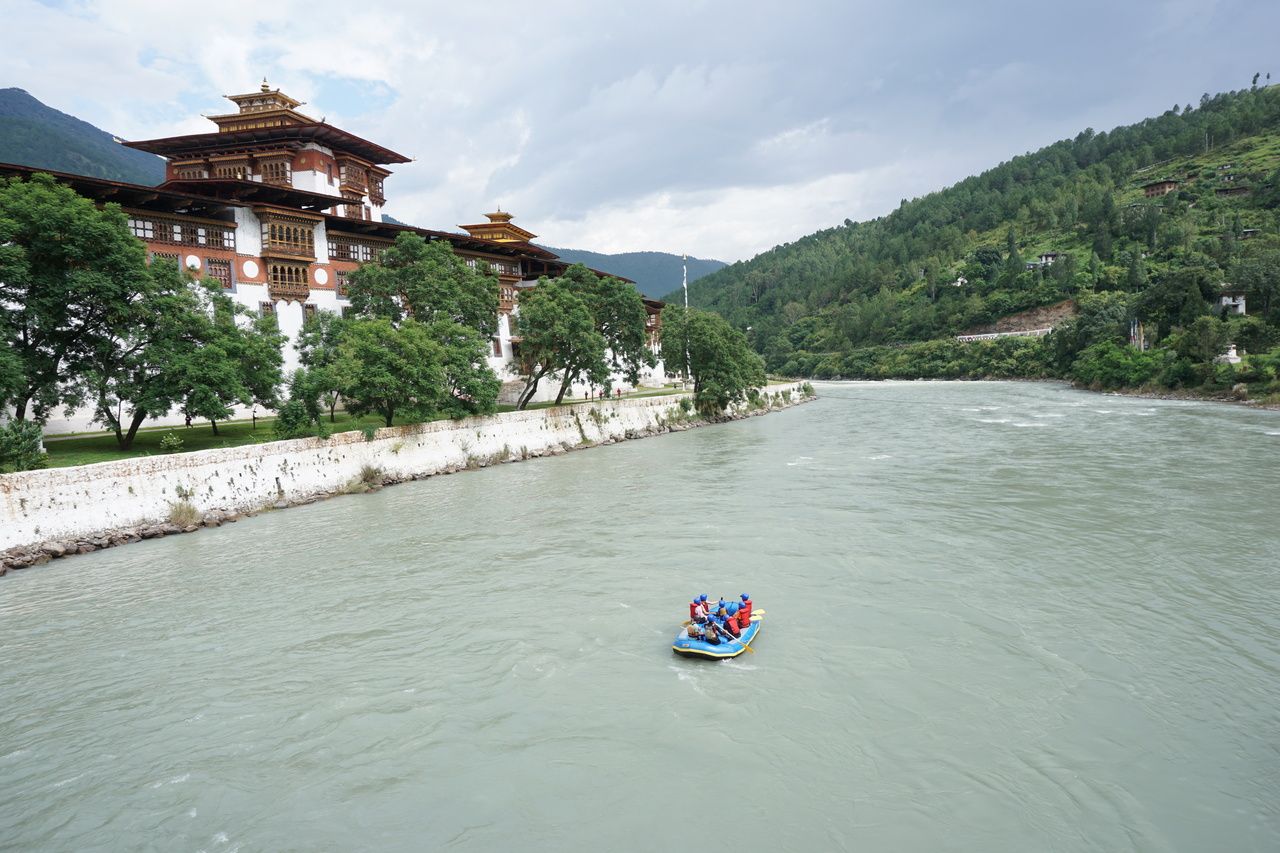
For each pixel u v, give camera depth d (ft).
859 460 158.61
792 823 39.75
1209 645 58.95
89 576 87.86
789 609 69.97
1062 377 430.61
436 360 161.48
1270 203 571.69
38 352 117.91
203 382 124.16
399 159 270.26
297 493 130.11
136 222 163.53
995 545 88.02
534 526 106.73
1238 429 181.37
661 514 111.34
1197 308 323.98
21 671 61.98
